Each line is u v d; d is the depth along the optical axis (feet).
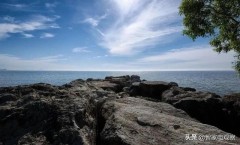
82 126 27.86
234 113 63.31
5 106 29.81
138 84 90.33
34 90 37.06
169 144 27.91
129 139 27.81
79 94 38.93
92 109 36.06
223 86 283.38
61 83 337.93
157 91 86.43
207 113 64.34
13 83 316.81
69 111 28.76
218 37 74.54
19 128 26.13
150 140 28.53
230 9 68.13
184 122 36.22
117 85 103.50
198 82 383.86
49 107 29.22
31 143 23.91
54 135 25.07
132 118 35.88
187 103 64.85
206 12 69.72
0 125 26.13
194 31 72.08
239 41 69.77
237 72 75.15
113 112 39.27
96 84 99.04
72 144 23.95
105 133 30.19
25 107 28.73
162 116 38.27
